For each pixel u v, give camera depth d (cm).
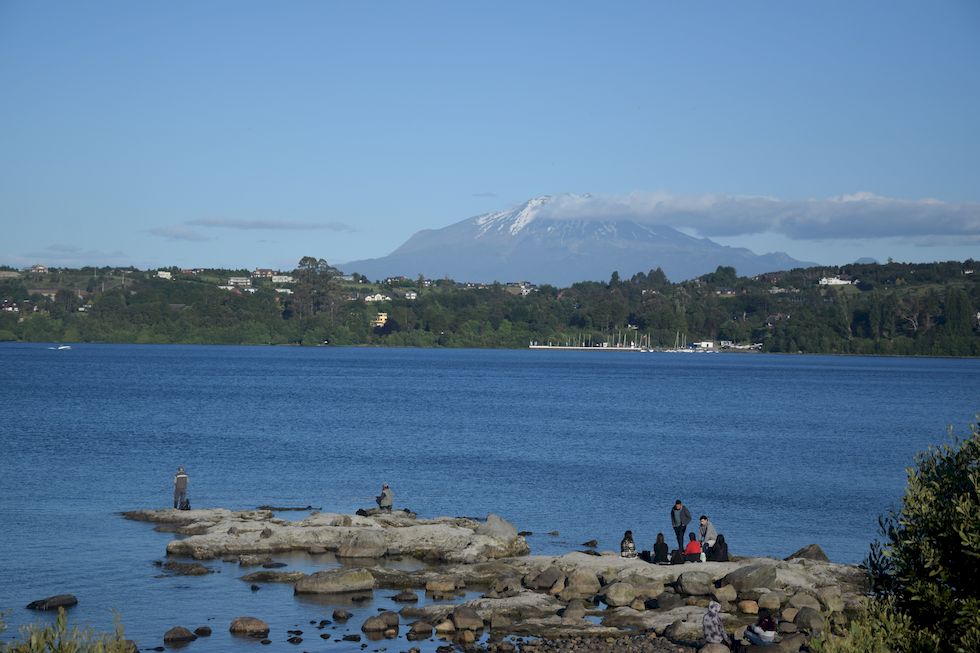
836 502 9888
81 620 5128
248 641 4803
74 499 8881
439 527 7300
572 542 7806
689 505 9588
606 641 4825
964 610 2928
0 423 15438
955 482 3209
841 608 5397
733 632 4884
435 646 4753
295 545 6975
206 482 10288
